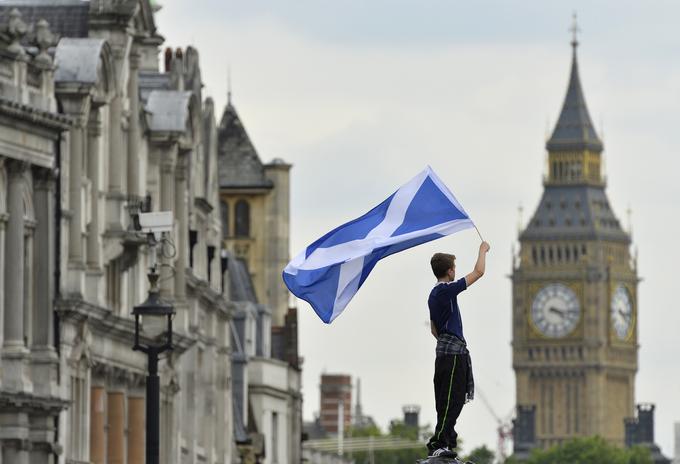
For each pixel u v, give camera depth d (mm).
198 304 137500
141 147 119250
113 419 114438
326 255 65000
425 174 65500
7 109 97125
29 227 101875
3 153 97562
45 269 102688
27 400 99062
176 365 126438
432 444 61875
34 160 100438
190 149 125750
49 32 102625
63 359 104188
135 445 117062
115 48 111750
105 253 110750
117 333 111938
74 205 105750
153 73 130125
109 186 111500
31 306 102500
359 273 64875
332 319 64875
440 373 61719
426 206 65250
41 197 102312
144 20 115375
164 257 118750
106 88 109125
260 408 171125
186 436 135875
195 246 138125
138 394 117562
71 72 105750
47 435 101875
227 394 149250
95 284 108938
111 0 111562
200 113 134375
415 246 65062
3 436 98875
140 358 116938
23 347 99938
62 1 112938
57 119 101562
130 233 111562
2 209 98250
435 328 62094
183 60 132625
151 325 116125
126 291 115250
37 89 102062
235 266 180250
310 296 64875
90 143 108750
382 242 64750
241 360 165500
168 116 122375
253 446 163625
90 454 111125
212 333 143000
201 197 136500
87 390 108125
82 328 106188
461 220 65125
